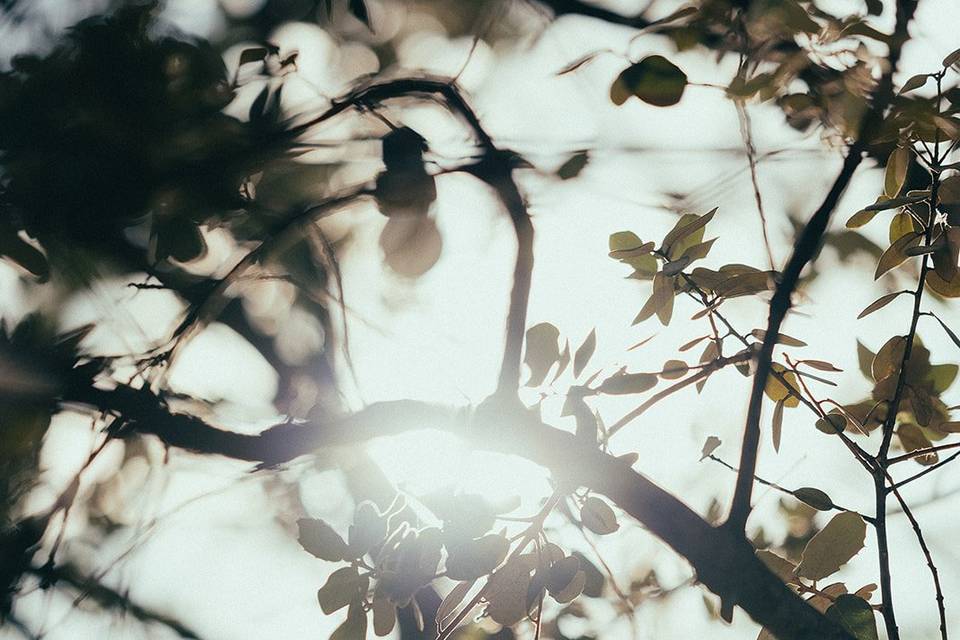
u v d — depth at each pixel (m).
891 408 0.93
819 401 0.95
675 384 0.98
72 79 1.11
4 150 1.10
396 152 1.10
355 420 0.98
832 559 0.93
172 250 1.10
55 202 1.10
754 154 1.03
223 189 1.11
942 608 0.91
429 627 1.03
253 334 1.39
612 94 0.98
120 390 1.02
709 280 0.96
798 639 0.93
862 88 0.95
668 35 1.02
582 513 0.96
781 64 0.97
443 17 1.42
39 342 1.06
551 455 0.96
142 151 1.11
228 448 1.00
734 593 0.95
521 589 0.92
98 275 1.12
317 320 1.40
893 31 0.97
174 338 1.07
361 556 0.92
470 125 1.10
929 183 0.94
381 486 0.99
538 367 0.97
